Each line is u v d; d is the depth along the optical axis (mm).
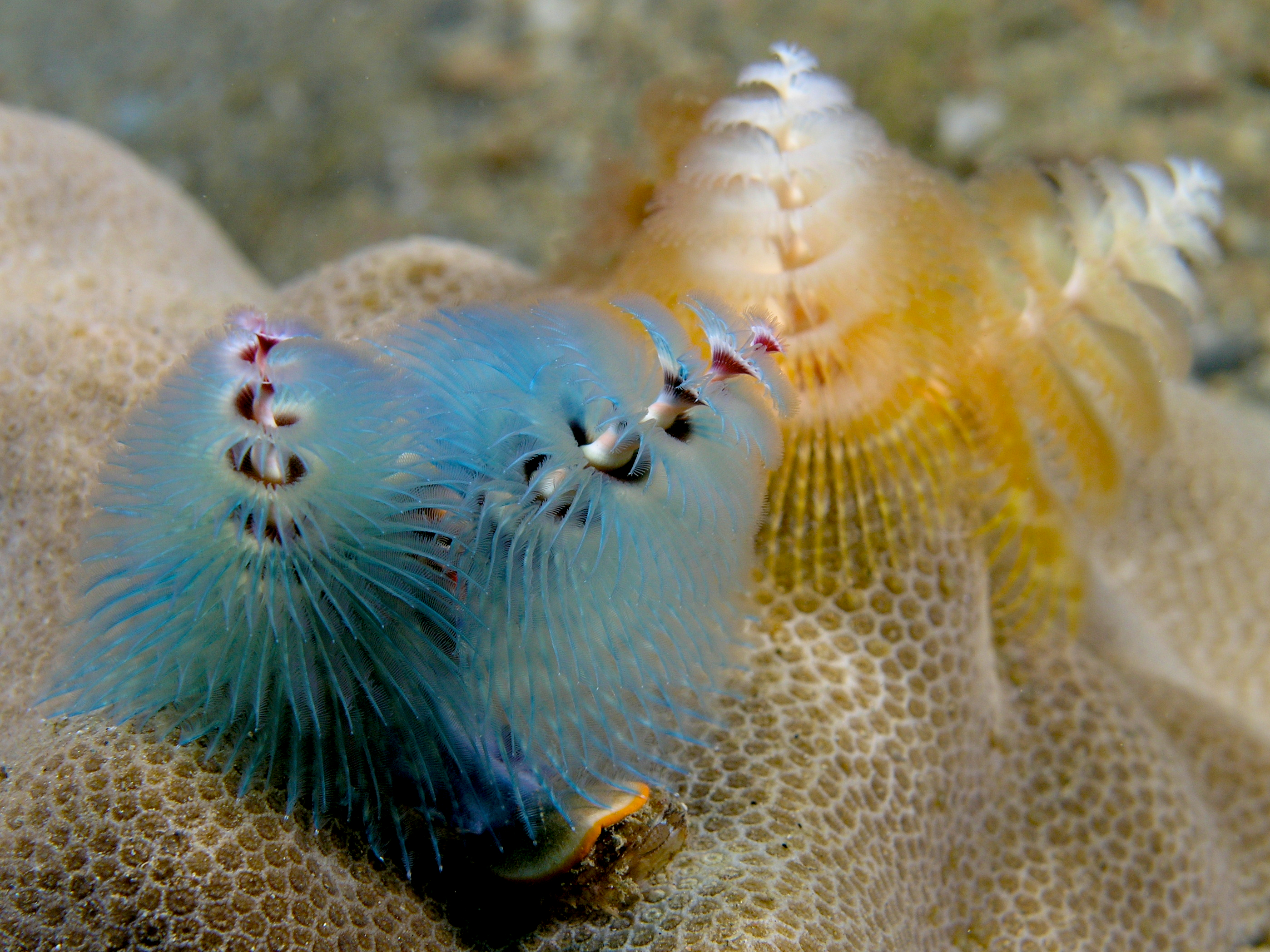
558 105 317
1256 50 297
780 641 123
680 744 118
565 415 107
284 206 318
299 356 104
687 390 107
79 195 156
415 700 105
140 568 104
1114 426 135
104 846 105
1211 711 146
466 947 112
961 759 125
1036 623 133
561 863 109
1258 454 180
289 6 357
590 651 106
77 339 127
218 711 106
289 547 103
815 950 111
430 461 105
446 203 310
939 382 125
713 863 114
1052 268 127
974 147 289
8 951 104
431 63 329
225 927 105
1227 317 276
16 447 125
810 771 118
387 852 111
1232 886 138
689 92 134
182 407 104
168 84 351
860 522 125
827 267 121
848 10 307
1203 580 166
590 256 136
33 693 119
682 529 108
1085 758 131
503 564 106
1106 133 286
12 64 368
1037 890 128
